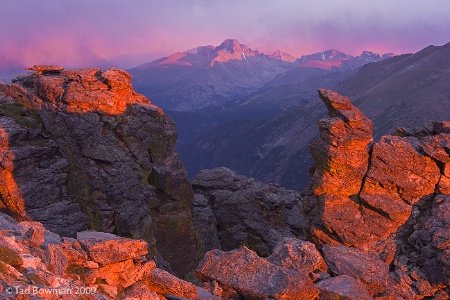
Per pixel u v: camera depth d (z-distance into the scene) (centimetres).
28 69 4609
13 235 1989
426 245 2608
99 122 4372
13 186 3856
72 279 1894
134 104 4753
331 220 2786
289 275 2350
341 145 2816
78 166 4256
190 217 4984
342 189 2838
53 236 2241
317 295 2341
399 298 2503
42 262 1856
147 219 4588
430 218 2667
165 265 4616
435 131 3031
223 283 2395
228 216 5625
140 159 4662
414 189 2767
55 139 4284
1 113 4162
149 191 4672
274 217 5900
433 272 2506
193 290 2222
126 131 4584
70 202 4150
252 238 5578
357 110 2934
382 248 2712
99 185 4244
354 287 2386
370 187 2809
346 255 2598
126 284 2073
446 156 2739
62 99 4353
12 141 3962
